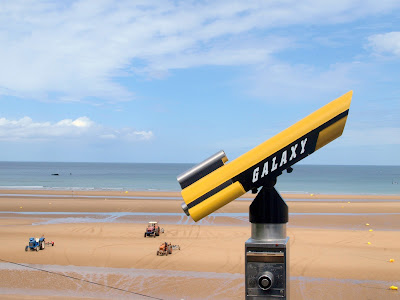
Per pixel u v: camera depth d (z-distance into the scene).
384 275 19.69
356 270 20.48
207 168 3.76
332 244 26.61
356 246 26.06
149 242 26.91
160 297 16.41
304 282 18.48
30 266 20.67
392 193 74.00
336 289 17.56
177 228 32.81
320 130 3.47
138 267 20.72
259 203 3.89
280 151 3.54
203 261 21.97
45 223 35.44
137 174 171.50
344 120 3.47
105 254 23.28
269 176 3.61
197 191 3.64
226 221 36.91
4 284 17.78
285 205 3.91
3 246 25.19
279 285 3.79
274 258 3.80
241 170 3.60
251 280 3.84
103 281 18.39
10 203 50.25
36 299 15.95
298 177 150.25
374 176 162.00
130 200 55.03
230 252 24.09
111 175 159.50
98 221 36.88
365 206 49.22
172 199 57.34
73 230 31.48
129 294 16.72
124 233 30.27
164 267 20.75
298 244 26.48
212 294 16.81
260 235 3.92
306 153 3.51
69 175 158.00
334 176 161.12
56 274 19.36
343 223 35.94
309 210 45.09
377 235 30.02
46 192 67.25
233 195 3.62
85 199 56.03
